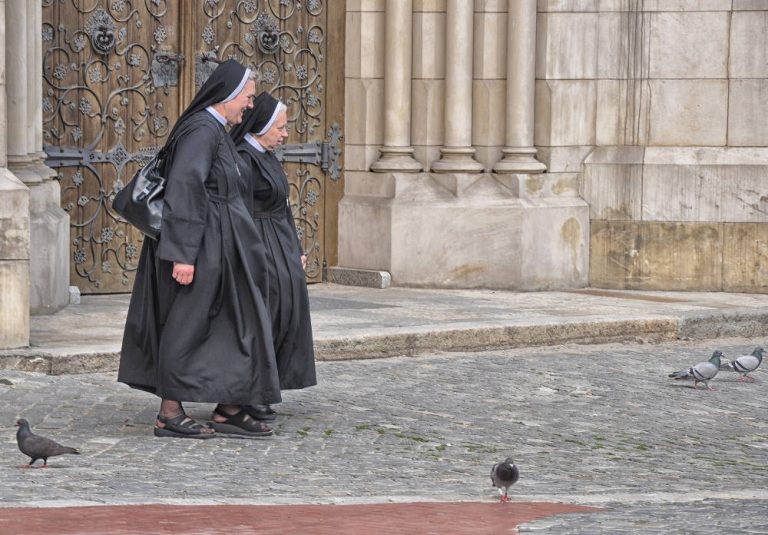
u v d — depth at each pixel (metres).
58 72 31.41
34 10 28.75
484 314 30.95
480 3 35.44
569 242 35.94
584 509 15.24
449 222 35.19
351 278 35.94
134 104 32.84
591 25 35.94
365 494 16.20
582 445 20.61
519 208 35.06
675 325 31.14
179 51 33.50
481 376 26.06
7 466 17.47
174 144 19.92
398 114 35.56
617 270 36.31
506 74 35.50
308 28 35.66
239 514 14.38
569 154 36.06
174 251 19.28
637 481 17.94
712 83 35.88
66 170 31.70
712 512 15.02
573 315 31.11
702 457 20.08
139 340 20.14
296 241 21.19
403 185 35.53
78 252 32.00
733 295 35.59
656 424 22.45
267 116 20.86
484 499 15.92
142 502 15.00
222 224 19.75
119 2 32.41
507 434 21.19
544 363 27.70
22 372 24.06
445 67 35.47
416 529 13.70
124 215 19.66
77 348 24.81
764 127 35.75
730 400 24.80
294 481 17.11
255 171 20.72
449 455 19.44
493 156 35.75
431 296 34.03
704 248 35.94
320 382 24.88
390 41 35.44
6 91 27.89
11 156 28.09
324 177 36.25
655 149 36.09
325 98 36.06
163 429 20.03
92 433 20.03
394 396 23.88
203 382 19.56
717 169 35.75
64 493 15.62
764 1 35.50
